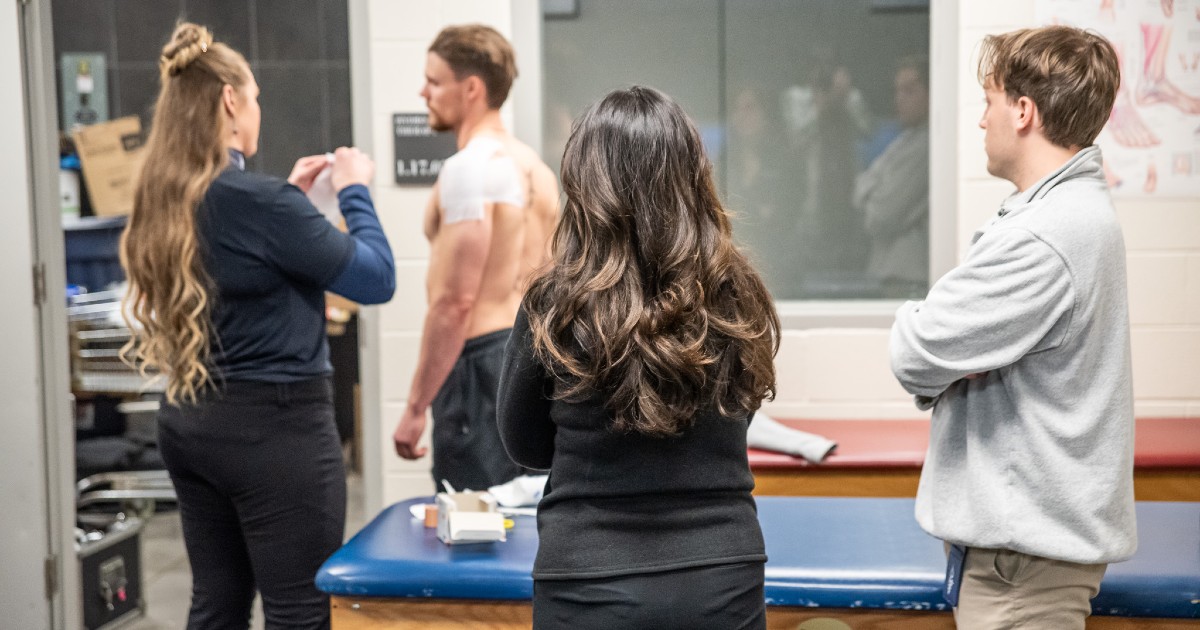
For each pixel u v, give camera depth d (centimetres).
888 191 345
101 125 486
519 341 141
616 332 129
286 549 214
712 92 346
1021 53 158
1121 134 324
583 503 136
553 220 280
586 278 133
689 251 133
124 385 455
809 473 286
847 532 210
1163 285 328
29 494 294
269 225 208
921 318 157
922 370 156
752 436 295
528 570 186
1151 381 332
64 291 300
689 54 345
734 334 135
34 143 290
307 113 582
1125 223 327
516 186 264
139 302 216
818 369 340
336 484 222
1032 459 151
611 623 131
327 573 190
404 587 187
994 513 153
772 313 142
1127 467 151
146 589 385
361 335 342
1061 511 150
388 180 336
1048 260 147
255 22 578
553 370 136
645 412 129
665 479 134
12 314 289
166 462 219
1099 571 158
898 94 341
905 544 202
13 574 297
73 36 573
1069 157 158
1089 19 321
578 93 346
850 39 341
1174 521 213
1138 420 322
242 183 209
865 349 338
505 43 272
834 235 349
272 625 216
